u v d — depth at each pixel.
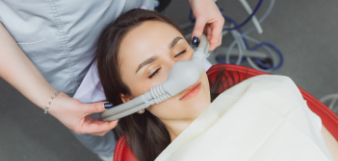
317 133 0.74
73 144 1.41
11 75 0.66
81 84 0.86
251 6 1.87
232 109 0.72
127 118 0.90
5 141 1.42
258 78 0.82
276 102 0.74
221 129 0.70
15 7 0.62
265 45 1.68
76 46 0.75
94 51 0.83
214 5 0.88
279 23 1.79
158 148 0.92
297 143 0.68
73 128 0.76
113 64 0.74
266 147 0.68
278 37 1.72
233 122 0.70
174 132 0.82
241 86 0.81
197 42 0.78
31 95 0.69
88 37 0.75
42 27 0.66
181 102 0.71
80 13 0.66
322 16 1.81
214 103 0.77
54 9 0.62
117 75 0.75
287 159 0.67
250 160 0.67
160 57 0.69
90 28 0.72
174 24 0.78
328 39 1.70
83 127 0.75
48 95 0.70
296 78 1.56
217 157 0.68
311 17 1.81
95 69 0.85
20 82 0.67
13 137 1.43
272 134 0.69
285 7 1.86
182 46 0.71
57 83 0.87
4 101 1.54
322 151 0.67
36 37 0.68
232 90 0.80
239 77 0.99
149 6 0.92
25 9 0.62
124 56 0.71
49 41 0.70
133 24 0.72
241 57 1.62
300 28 1.76
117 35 0.72
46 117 1.48
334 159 0.76
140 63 0.69
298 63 1.62
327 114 0.87
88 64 0.85
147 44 0.69
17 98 1.54
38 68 0.79
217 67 0.99
